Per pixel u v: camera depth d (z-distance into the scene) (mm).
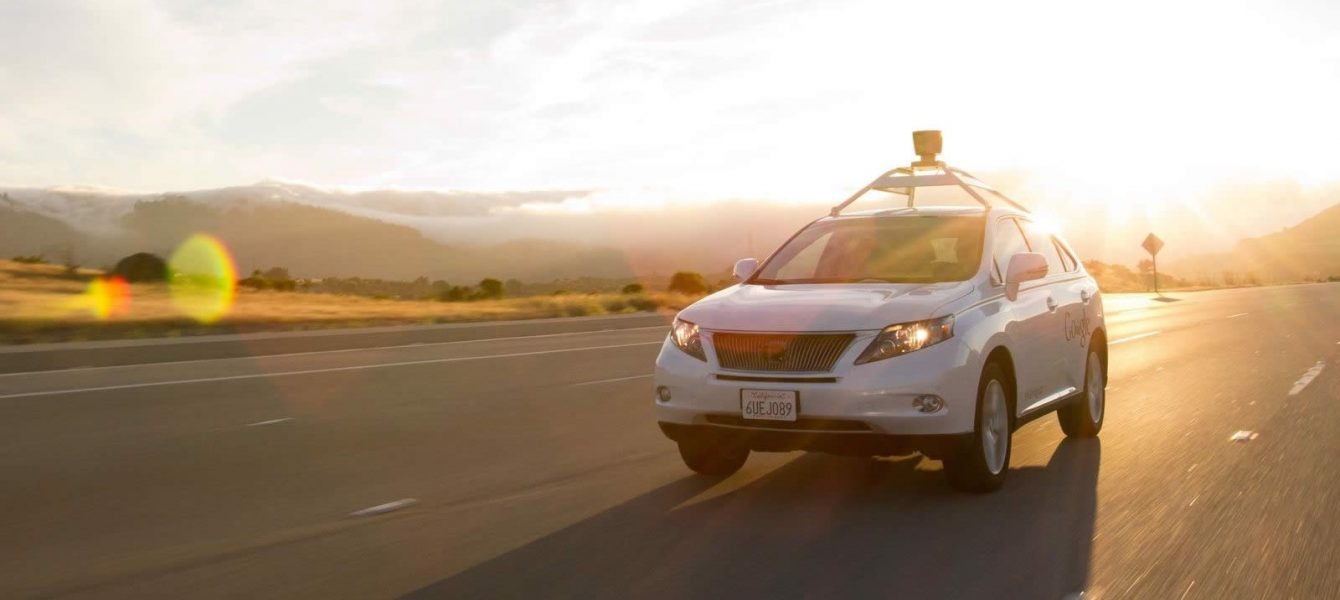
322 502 7430
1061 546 5930
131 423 11461
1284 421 10258
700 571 5520
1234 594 5078
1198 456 8602
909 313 6859
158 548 6250
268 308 38344
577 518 6754
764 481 7785
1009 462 7883
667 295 48062
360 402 12883
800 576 5402
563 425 10789
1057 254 9477
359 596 5230
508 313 38188
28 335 27312
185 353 21078
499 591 5250
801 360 6824
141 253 52281
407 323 34688
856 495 7281
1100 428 9969
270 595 5281
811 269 8203
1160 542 6008
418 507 7207
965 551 5840
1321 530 6234
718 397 6984
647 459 8797
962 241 8000
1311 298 40188
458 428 10703
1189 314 30609
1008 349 7531
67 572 5777
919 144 9344
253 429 10875
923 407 6699
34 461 9211
